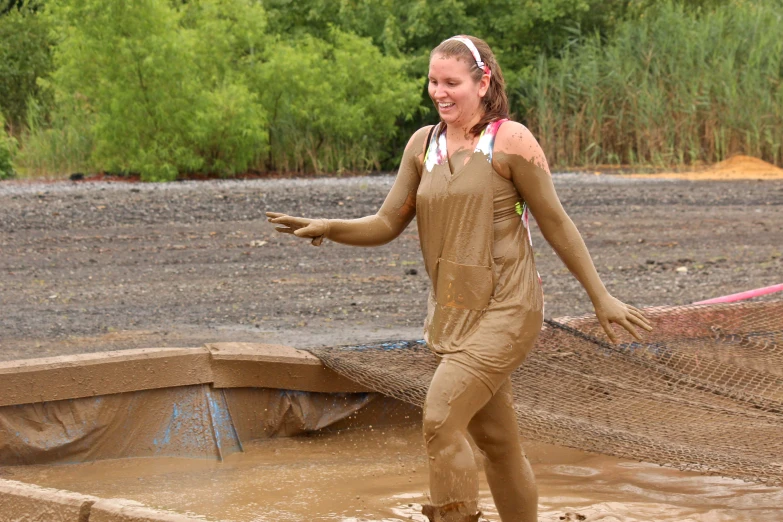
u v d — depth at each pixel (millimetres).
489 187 6094
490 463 6605
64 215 24578
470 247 6094
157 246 21328
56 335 13422
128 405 9227
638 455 7934
